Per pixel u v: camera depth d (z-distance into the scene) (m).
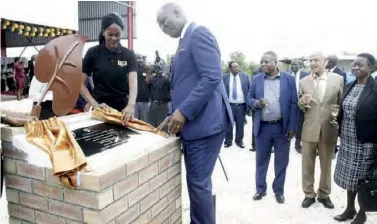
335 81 3.06
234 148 5.84
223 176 4.14
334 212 3.07
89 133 1.96
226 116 2.12
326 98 3.04
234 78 5.79
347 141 2.75
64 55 1.87
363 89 2.63
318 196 3.23
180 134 2.05
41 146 1.54
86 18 15.82
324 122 3.04
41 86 2.18
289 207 3.19
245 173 4.27
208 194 2.04
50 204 1.55
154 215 1.83
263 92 3.22
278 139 3.23
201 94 1.82
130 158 1.62
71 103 1.93
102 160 1.57
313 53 3.10
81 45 1.93
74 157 1.45
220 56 1.93
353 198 2.82
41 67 1.84
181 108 1.85
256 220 2.91
